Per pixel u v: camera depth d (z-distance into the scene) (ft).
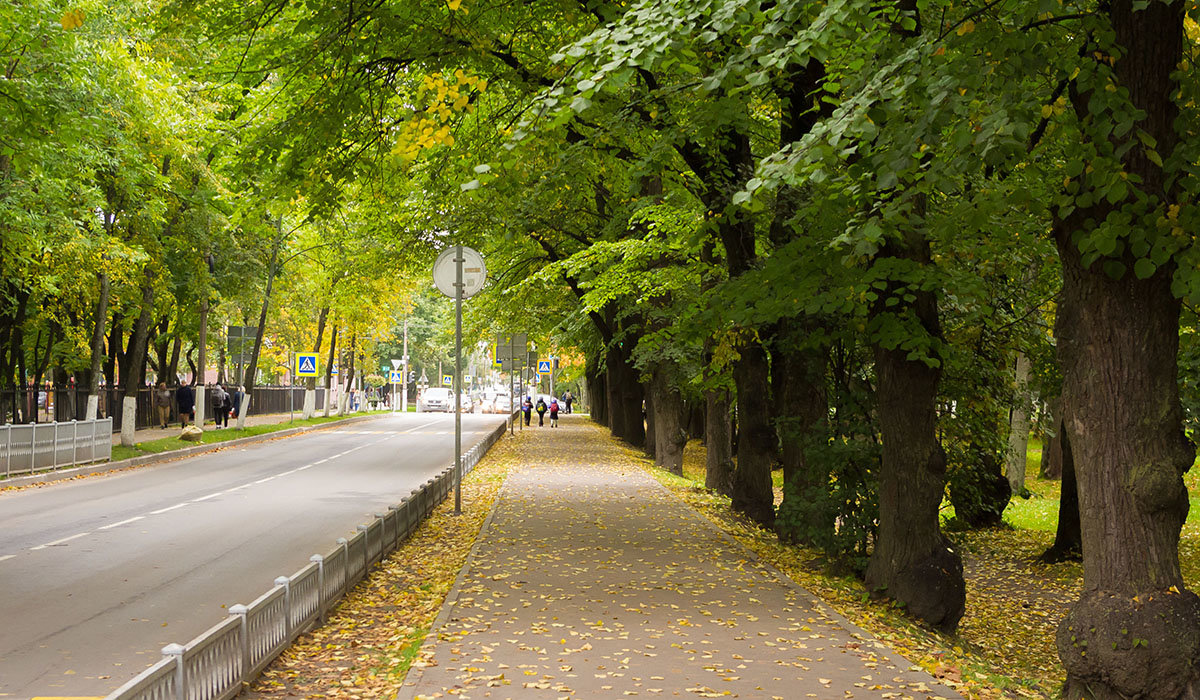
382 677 23.82
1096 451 24.36
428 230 94.02
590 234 99.14
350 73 47.06
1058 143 30.81
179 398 140.26
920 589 35.76
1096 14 23.89
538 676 23.57
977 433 50.60
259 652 23.68
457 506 58.95
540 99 25.81
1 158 67.92
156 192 93.09
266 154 48.44
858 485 41.63
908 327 35.04
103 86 64.85
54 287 86.43
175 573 37.32
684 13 23.93
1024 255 46.14
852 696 22.34
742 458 60.54
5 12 54.24
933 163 24.23
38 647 26.43
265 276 132.87
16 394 103.40
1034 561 63.16
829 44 25.66
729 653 26.20
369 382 363.56
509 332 144.25
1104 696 23.91
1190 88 24.03
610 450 122.21
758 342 54.24
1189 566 58.80
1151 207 23.21
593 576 37.88
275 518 53.98
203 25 51.01
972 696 23.11
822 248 34.86
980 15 24.79
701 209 50.72
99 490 67.72
